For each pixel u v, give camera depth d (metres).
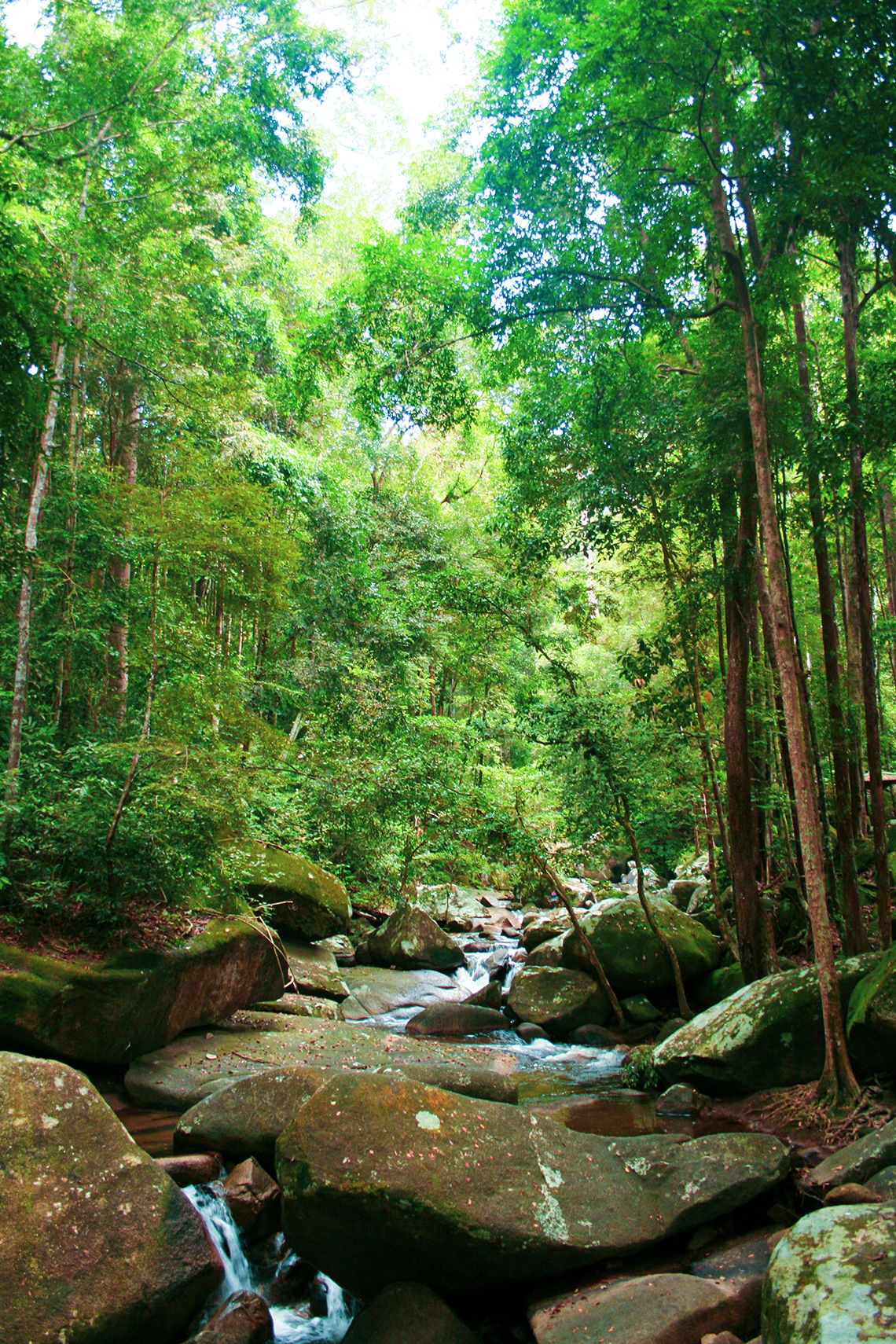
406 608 17.69
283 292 17.36
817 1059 6.82
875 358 9.62
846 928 7.93
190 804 7.75
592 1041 9.58
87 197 9.84
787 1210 4.88
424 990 11.24
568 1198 4.47
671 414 9.20
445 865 15.09
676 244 8.50
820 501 7.86
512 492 11.36
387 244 9.23
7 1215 3.90
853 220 7.10
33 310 7.48
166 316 10.86
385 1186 4.04
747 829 8.50
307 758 12.25
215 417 12.91
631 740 9.58
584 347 9.95
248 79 13.02
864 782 12.10
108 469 10.57
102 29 9.77
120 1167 4.27
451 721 15.09
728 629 8.61
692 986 10.26
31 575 8.05
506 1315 4.31
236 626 15.50
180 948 7.61
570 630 20.38
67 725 10.78
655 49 6.72
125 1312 3.83
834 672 8.01
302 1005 9.31
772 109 6.96
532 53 8.06
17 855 7.34
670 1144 5.20
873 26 6.22
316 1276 4.77
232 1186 5.11
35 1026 6.35
